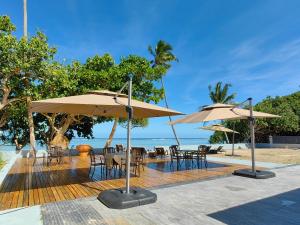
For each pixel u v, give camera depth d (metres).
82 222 4.31
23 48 13.18
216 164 11.68
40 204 5.26
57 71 14.29
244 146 26.77
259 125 28.06
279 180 7.84
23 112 16.97
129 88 5.81
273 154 18.77
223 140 32.94
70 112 8.00
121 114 8.76
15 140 23.06
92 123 22.59
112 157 8.24
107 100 6.18
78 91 16.17
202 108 10.37
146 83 18.59
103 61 17.41
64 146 17.28
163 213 4.79
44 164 11.38
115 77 16.64
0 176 7.21
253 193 6.23
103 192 5.70
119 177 8.11
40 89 14.79
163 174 8.74
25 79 14.69
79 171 9.33
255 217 4.59
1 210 4.88
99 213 4.77
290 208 5.09
